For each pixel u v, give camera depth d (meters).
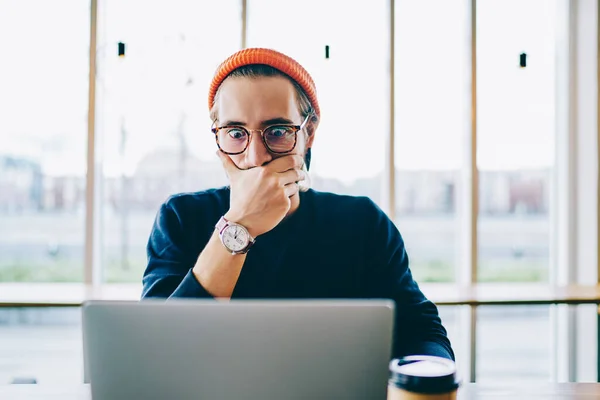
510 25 2.93
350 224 1.66
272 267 1.60
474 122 2.88
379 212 1.70
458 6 2.91
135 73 2.75
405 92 2.87
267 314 0.75
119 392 0.74
